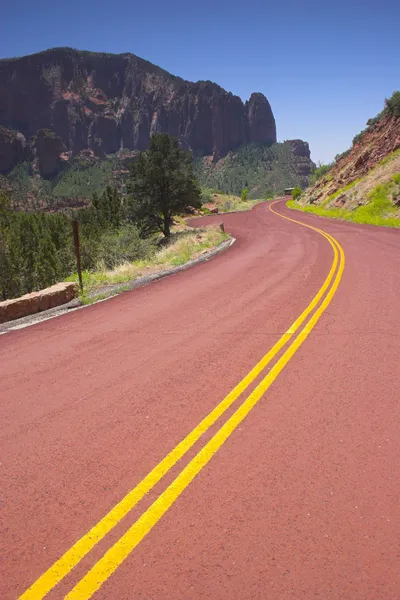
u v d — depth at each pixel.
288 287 11.20
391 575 2.61
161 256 21.09
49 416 4.80
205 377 5.65
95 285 13.66
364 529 2.96
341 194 43.59
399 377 5.36
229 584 2.59
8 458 4.02
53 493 3.48
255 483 3.49
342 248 18.69
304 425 4.35
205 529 3.02
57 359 6.65
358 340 6.77
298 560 2.73
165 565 2.74
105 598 2.53
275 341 6.93
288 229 31.70
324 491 3.35
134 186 41.97
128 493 3.43
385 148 44.16
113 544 2.92
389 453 3.81
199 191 43.12
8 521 3.19
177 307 9.70
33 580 2.67
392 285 10.70
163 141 42.44
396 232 23.80
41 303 10.35
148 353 6.69
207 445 4.06
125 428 4.45
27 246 38.34
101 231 39.25
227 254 19.56
